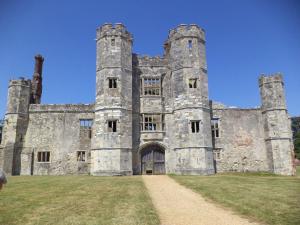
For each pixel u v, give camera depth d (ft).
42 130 96.37
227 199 39.99
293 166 92.58
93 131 89.40
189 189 50.93
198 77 90.84
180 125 88.28
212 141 96.73
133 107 93.56
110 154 83.71
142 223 27.61
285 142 93.20
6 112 96.12
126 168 84.23
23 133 95.66
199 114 87.66
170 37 97.86
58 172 93.45
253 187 50.80
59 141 95.66
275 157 92.94
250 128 98.89
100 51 93.25
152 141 91.81
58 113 97.86
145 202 37.58
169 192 47.75
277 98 96.43
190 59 91.97
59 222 27.61
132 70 96.17
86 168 94.17
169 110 94.84
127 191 46.88
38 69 112.37
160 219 29.73
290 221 27.73
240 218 30.07
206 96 91.61
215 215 31.55
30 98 102.94
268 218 29.14
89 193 44.75
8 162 90.43
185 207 35.83
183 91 89.66
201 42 95.50
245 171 95.50
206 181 60.85
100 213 31.22
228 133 97.91
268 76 99.19
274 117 95.50
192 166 83.71
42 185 54.44
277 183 56.75
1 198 39.99
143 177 73.36
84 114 97.60
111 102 87.56
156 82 97.19
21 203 36.42
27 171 92.22
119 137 85.10
